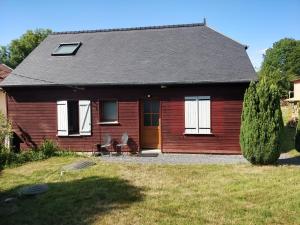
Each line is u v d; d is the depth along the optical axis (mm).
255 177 9344
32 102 14930
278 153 10641
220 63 14000
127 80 13828
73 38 17484
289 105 38094
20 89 14945
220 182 9039
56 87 14547
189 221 6523
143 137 14664
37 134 14945
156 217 6773
